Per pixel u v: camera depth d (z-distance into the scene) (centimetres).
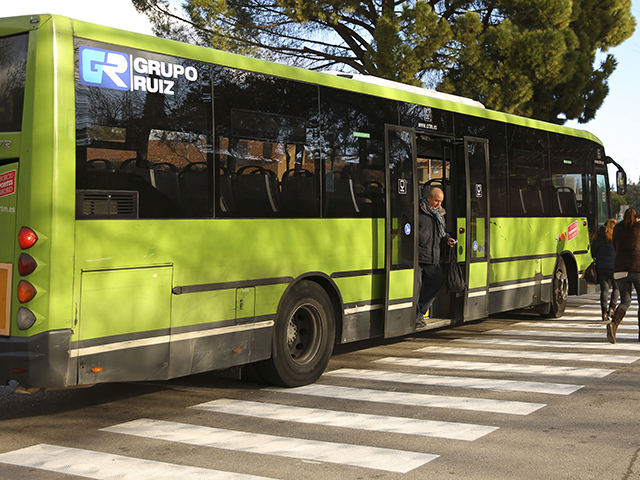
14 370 502
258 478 443
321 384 732
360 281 789
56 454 495
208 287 609
